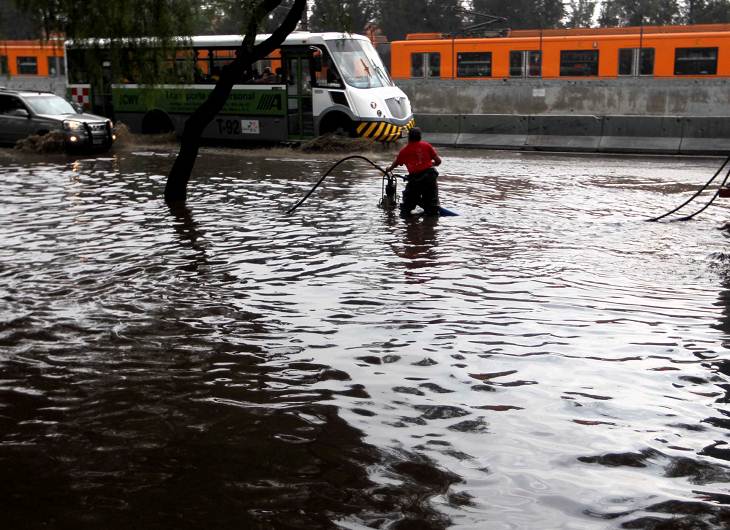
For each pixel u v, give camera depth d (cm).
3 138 2447
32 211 1356
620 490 421
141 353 647
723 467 447
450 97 3072
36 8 1271
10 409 537
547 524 387
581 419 513
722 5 5644
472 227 1212
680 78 2769
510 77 3017
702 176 1861
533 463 452
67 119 2344
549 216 1311
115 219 1283
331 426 504
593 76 2900
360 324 721
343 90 2334
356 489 423
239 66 1474
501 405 536
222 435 493
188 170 1490
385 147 2381
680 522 389
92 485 430
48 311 768
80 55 2661
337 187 1655
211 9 1488
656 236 1142
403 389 566
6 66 1348
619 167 2056
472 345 661
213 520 392
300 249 1052
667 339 675
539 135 2552
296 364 619
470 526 385
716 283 870
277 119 2475
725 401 541
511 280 882
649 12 5966
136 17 1388
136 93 2688
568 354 638
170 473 443
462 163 2152
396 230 1188
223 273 920
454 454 464
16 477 440
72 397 557
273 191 1603
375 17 5869
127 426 508
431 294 823
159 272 927
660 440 482
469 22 5869
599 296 815
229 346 663
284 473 442
